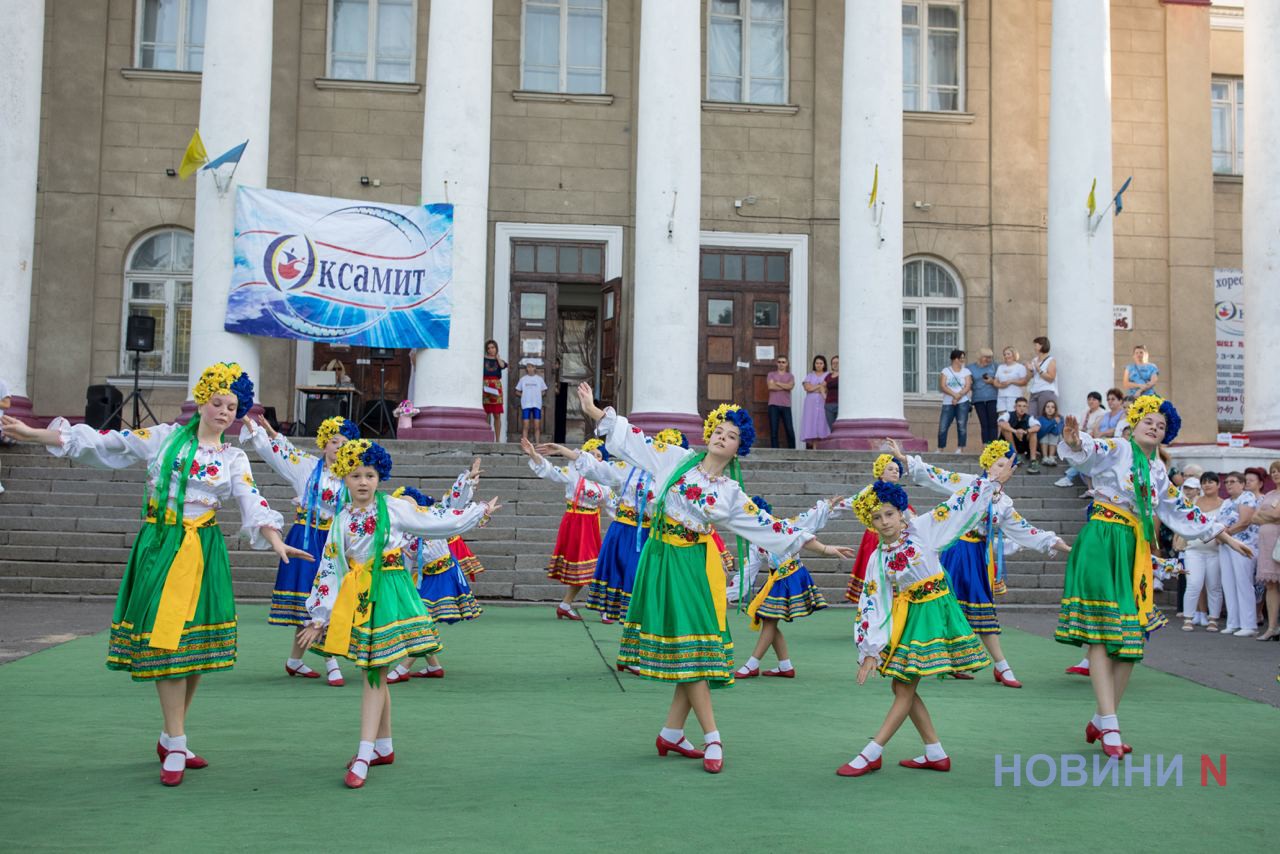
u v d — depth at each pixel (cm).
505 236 2195
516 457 1656
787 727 718
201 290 1741
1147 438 683
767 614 914
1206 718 782
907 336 2298
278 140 2158
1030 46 2347
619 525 1085
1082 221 1934
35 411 2089
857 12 1869
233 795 532
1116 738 646
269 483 1588
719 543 618
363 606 567
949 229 2302
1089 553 671
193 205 2148
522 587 1439
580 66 2256
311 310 1756
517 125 2212
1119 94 2383
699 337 2233
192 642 564
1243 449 1739
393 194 2178
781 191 2264
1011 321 2298
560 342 2442
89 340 2111
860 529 1585
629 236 2219
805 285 2253
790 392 2070
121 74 2148
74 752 618
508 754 626
